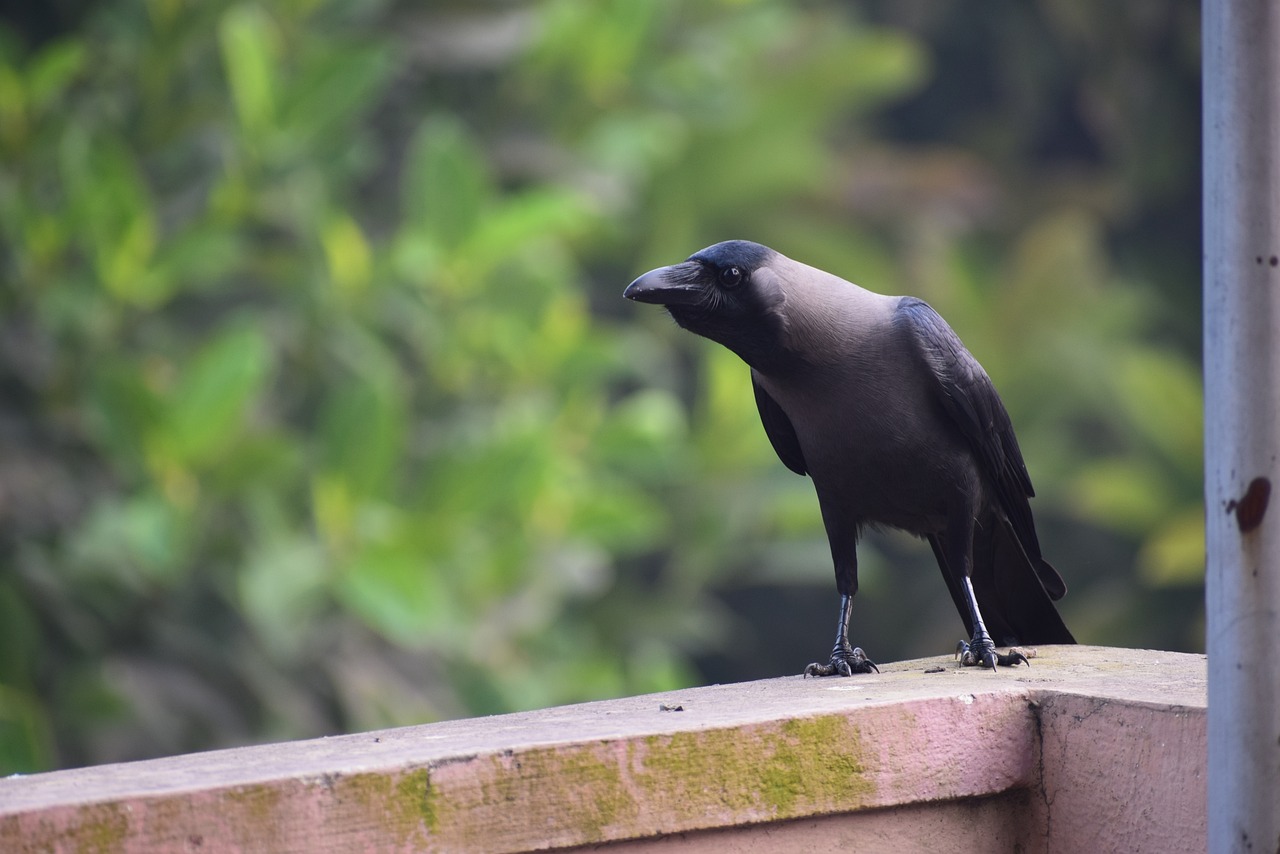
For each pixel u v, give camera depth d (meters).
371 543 9.82
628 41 13.07
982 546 6.77
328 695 11.42
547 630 12.82
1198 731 4.06
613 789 3.89
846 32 23.59
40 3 11.86
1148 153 25.02
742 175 20.69
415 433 11.70
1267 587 3.41
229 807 3.48
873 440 6.09
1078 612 21.22
